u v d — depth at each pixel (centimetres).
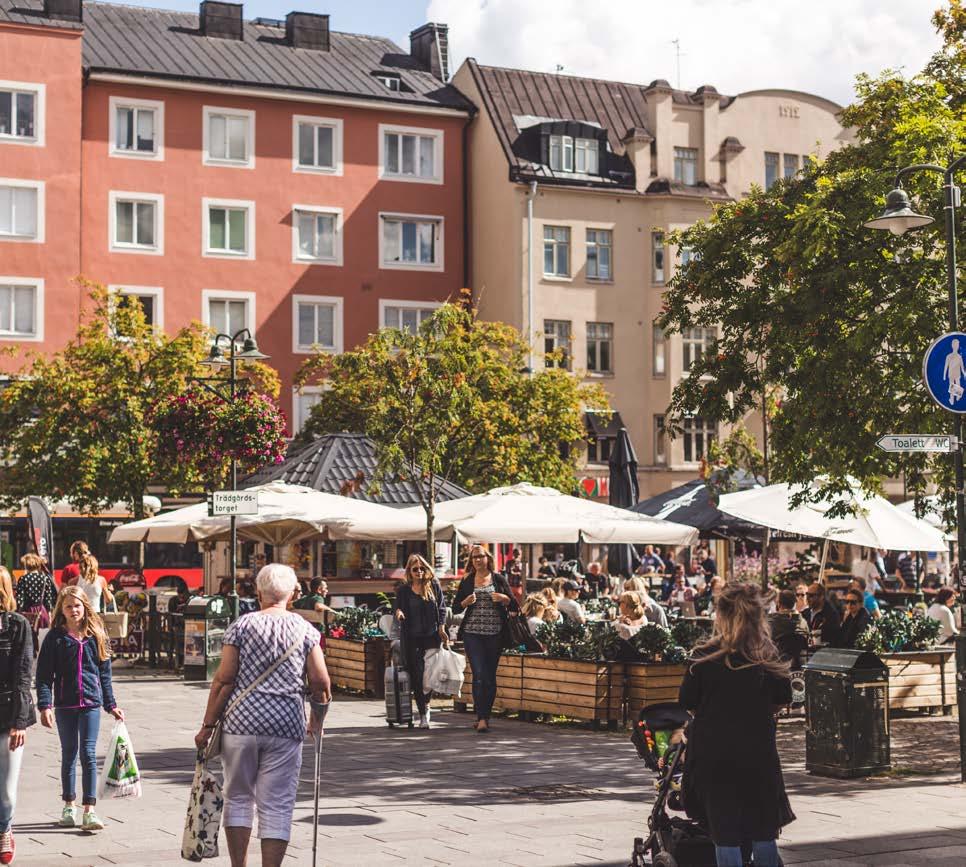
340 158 5503
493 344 4494
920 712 1922
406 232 5616
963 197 1686
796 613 1870
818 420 1691
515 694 1833
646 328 5666
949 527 1842
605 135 5681
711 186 5781
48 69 5000
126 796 1087
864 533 2159
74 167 5022
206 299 5259
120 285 5125
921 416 1677
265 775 834
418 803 1198
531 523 2461
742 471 3475
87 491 4009
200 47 5475
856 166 1892
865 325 1633
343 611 2236
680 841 822
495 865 957
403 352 2744
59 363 4138
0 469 4244
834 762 1345
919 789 1280
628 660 1731
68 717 1094
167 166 5222
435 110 5628
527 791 1262
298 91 5394
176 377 4028
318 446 3089
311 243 5450
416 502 2991
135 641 2783
